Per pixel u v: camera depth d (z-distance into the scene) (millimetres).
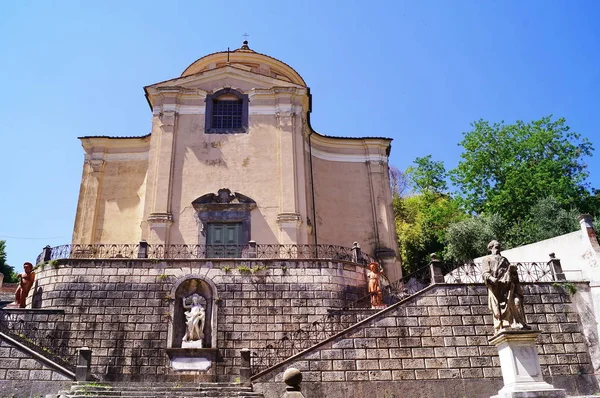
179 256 22266
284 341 17453
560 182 31562
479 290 16797
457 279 19750
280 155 24562
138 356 17031
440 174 43094
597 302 16922
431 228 35219
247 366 15000
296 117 25609
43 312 17594
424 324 16156
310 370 15258
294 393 8570
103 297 18047
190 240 22703
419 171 44000
